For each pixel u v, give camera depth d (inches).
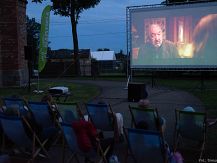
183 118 295.7
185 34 764.6
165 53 781.9
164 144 234.1
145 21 791.1
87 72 1964.8
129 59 845.2
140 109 310.0
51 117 339.0
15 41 994.7
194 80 1311.5
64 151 295.4
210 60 753.6
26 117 298.7
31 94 808.9
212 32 748.0
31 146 296.8
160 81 1243.8
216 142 342.0
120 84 1107.9
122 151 317.7
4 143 313.9
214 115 499.2
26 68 1050.7
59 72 1839.3
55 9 1726.1
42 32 801.6
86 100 695.7
